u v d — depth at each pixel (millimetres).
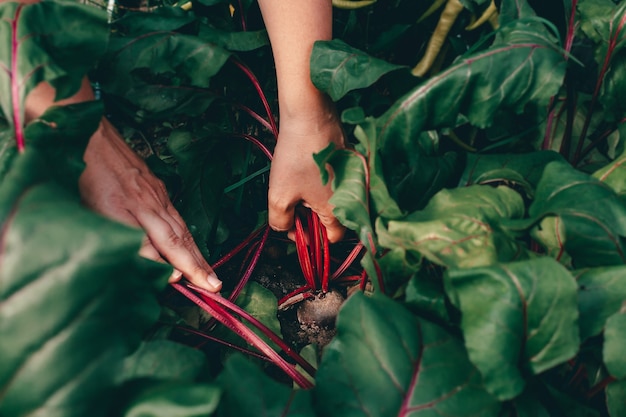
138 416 513
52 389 451
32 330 440
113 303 481
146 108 1009
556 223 724
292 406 590
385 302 662
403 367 615
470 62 793
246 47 1032
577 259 708
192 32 1037
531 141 1103
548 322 603
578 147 1055
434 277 775
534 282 601
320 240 1046
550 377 755
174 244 884
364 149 807
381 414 590
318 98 882
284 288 1128
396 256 757
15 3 662
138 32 971
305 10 852
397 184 917
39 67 646
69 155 668
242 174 1154
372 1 1141
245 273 1034
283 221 1011
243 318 977
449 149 1169
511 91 813
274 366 954
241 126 1264
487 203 766
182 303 1037
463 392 611
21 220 452
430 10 1167
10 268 437
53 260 445
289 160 916
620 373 594
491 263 686
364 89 1115
